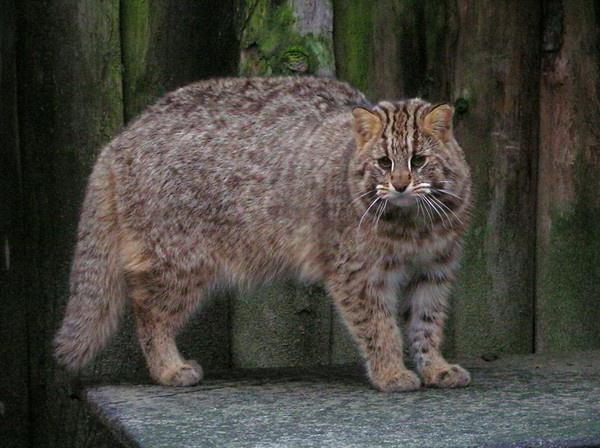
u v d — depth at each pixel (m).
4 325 7.68
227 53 7.83
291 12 7.57
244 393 6.89
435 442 5.68
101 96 7.66
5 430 7.73
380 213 6.74
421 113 6.72
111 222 7.37
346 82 7.62
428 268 7.09
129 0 7.68
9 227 7.64
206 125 7.27
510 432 5.82
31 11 7.59
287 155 7.14
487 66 8.01
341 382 7.18
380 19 7.82
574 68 8.12
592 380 7.08
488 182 8.09
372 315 6.91
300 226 7.08
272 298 7.95
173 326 7.31
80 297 7.36
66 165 7.68
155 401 6.71
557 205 8.21
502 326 8.20
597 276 8.27
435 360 7.07
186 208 7.18
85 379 7.53
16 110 7.62
